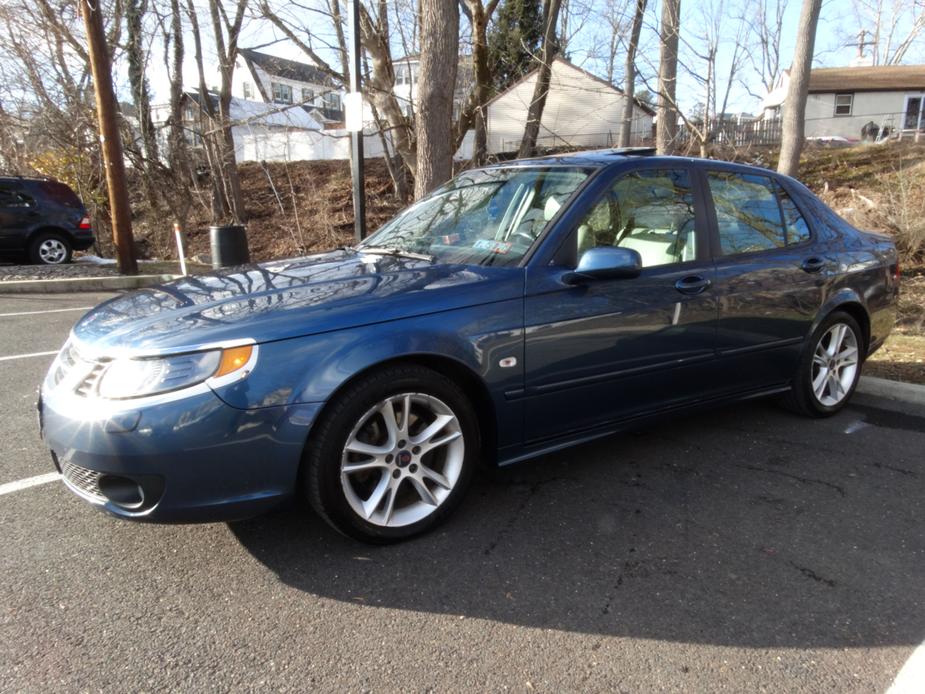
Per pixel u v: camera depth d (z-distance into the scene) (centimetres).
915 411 479
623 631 243
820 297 434
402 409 291
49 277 1176
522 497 344
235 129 3102
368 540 291
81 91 1767
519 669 224
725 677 221
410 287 300
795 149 1266
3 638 236
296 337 265
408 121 1312
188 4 1812
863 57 4900
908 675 222
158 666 223
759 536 308
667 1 1108
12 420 447
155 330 266
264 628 243
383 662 227
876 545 302
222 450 253
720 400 402
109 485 257
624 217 358
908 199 1130
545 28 1780
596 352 335
